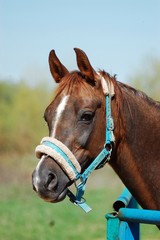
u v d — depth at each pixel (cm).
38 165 419
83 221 1281
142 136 462
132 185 465
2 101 3816
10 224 1215
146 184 461
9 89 4016
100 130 441
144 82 3522
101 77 451
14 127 3441
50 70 476
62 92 438
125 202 442
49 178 414
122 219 414
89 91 438
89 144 435
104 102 444
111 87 448
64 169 420
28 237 1096
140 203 470
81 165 432
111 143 444
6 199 1623
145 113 467
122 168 463
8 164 2541
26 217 1310
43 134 3472
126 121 456
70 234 1128
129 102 463
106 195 1725
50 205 1508
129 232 420
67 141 423
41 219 1287
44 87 3872
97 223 1255
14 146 3353
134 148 460
